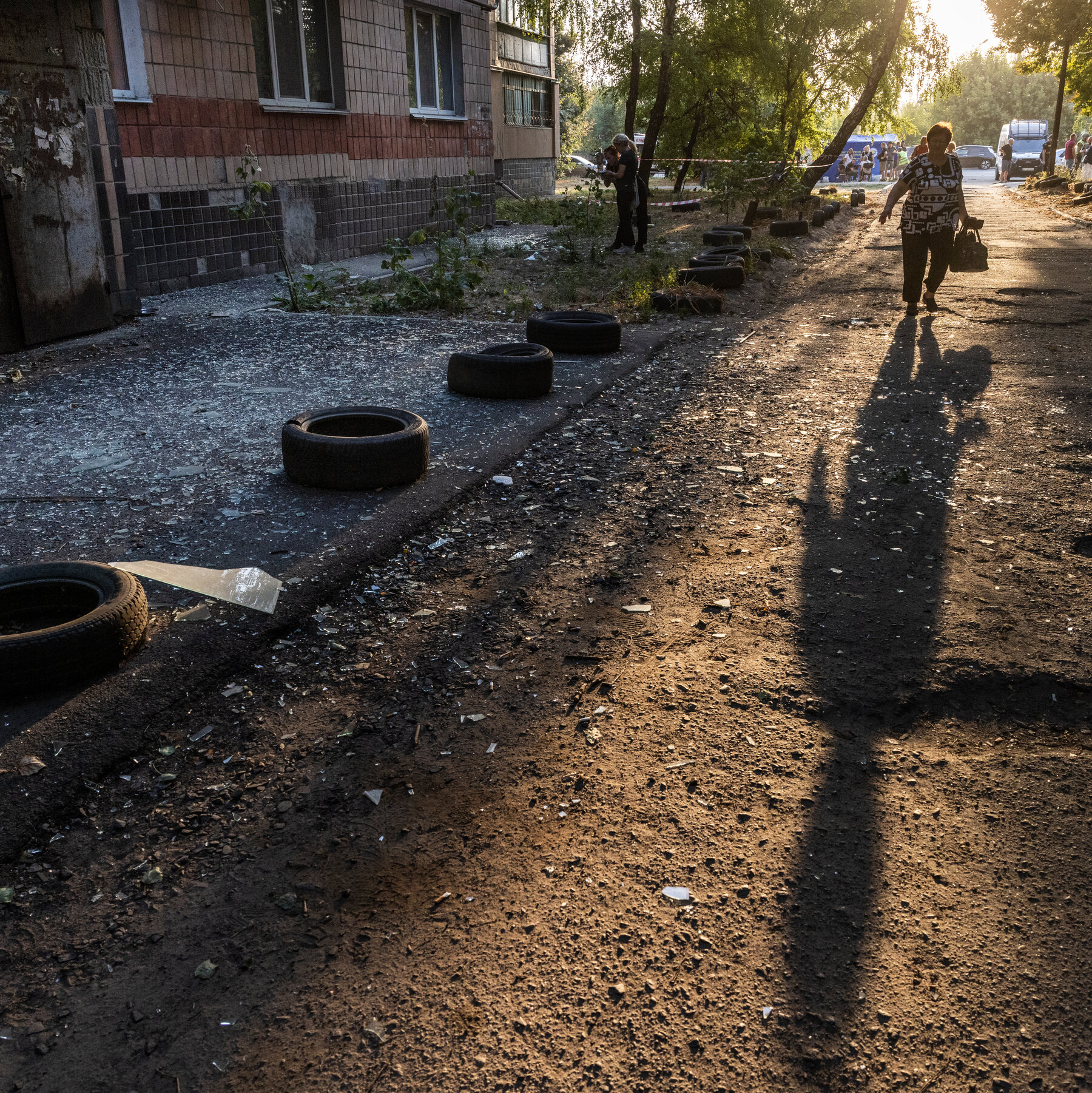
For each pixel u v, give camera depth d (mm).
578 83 53906
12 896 2227
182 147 11602
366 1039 1835
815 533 4270
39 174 8156
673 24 25312
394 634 3414
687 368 7695
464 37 18562
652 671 3129
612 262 14602
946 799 2516
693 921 2105
